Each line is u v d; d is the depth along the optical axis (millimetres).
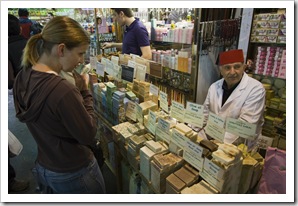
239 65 1474
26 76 881
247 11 2311
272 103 2383
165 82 2969
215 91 1735
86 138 941
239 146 1100
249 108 1519
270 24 2174
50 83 833
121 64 1884
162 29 2986
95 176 1125
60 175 1005
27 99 847
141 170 1239
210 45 2285
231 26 2361
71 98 860
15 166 2467
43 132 922
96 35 3254
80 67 1361
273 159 923
